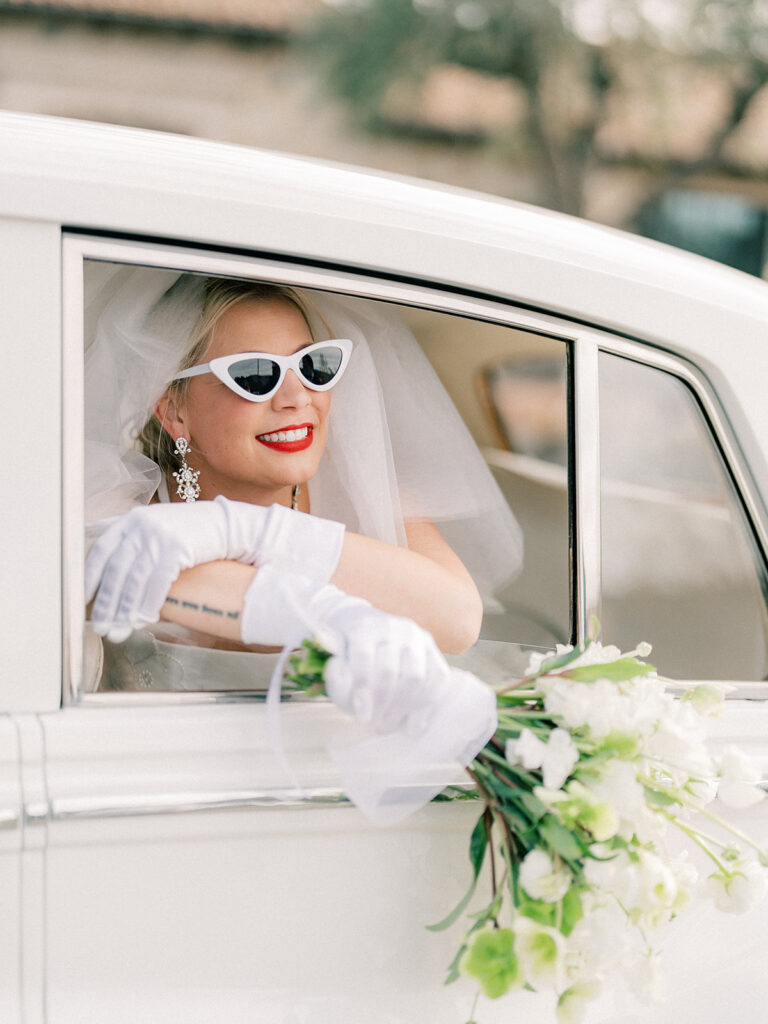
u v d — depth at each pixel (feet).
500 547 6.02
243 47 46.29
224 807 3.86
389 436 5.68
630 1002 4.42
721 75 41.96
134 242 4.00
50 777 3.73
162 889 3.84
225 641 4.71
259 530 4.43
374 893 4.07
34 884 3.71
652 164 44.55
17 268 3.80
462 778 4.12
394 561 4.89
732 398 4.81
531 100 42.04
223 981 3.90
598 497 4.73
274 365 5.13
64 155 3.94
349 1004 4.03
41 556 3.80
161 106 46.55
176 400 5.37
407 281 4.38
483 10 40.04
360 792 3.88
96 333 5.04
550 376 5.12
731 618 5.11
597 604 4.75
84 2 44.21
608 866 3.82
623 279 4.62
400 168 46.39
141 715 3.92
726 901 4.20
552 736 3.92
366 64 41.45
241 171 4.20
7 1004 3.67
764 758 4.65
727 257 48.88
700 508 5.09
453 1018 4.17
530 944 3.70
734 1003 4.57
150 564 4.17
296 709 4.09
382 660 3.79
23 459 3.78
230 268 4.13
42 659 3.81
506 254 4.46
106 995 3.78
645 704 4.04
